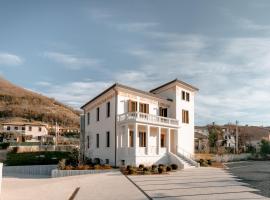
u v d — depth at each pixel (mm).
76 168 35844
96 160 42562
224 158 64438
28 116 168375
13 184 28031
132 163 37719
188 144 50781
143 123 39281
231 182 27062
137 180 28375
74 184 26234
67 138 112812
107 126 42812
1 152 67062
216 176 31938
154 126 41562
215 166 46344
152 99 45719
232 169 42625
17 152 67125
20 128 118438
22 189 23859
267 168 44750
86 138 50281
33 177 36844
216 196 19984
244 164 55469
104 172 35125
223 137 96438
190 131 51531
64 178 32000
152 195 20438
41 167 42312
